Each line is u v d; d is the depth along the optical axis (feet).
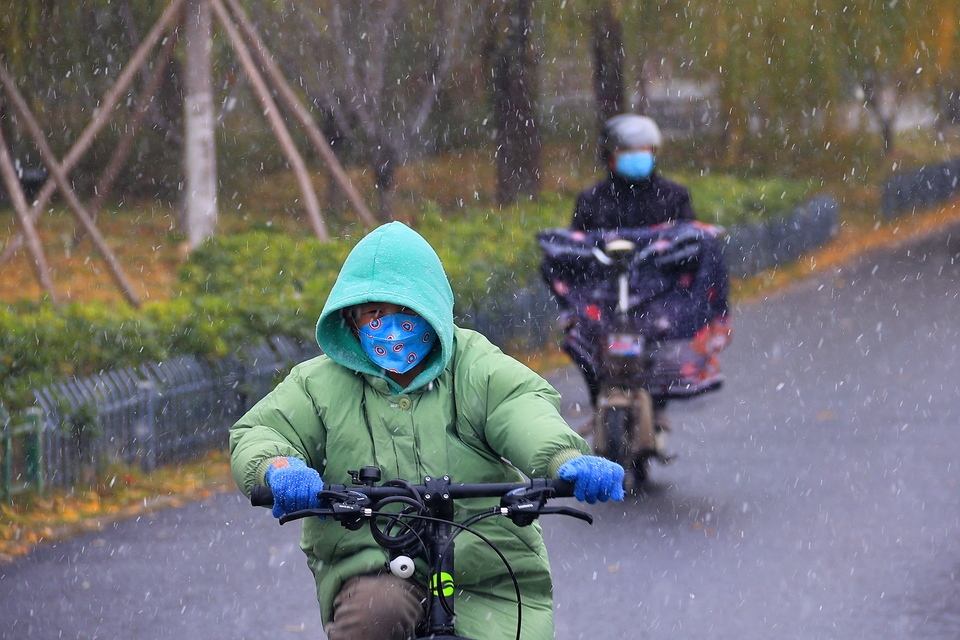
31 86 100.68
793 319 86.99
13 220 117.60
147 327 48.01
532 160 121.60
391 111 114.01
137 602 32.19
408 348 17.12
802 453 47.75
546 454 16.11
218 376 49.01
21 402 41.60
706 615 30.83
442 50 108.78
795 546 36.14
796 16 111.65
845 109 158.10
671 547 36.29
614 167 44.21
